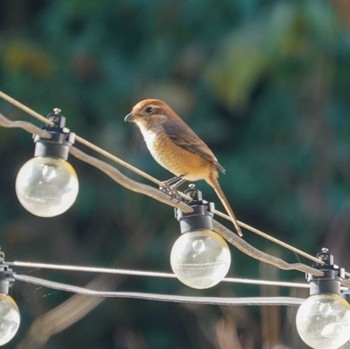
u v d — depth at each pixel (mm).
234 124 16656
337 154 16609
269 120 16641
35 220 16672
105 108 16297
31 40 16625
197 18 16188
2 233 16594
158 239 16406
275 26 15195
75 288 7742
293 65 15953
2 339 7148
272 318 10383
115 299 16500
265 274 11938
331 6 15602
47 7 16891
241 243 7406
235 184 16219
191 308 15312
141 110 8969
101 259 16562
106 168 6754
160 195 7016
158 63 16359
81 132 16234
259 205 16344
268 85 16672
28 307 13938
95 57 16422
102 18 16516
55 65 16344
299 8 15289
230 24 16047
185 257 7145
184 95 16172
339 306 7520
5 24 16812
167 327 16516
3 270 7281
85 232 16672
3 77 16188
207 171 9008
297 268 7492
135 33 16547
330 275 7582
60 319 13289
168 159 8953
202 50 16125
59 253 16531
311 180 16484
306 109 16656
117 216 16453
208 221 7250
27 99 16141
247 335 12141
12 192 16750
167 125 8945
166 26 16375
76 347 16375
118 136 16047
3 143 16547
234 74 15234
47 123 6629
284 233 16328
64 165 6617
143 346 16328
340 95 16750
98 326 16438
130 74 16375
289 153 16578
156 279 16312
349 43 16141
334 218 16203
